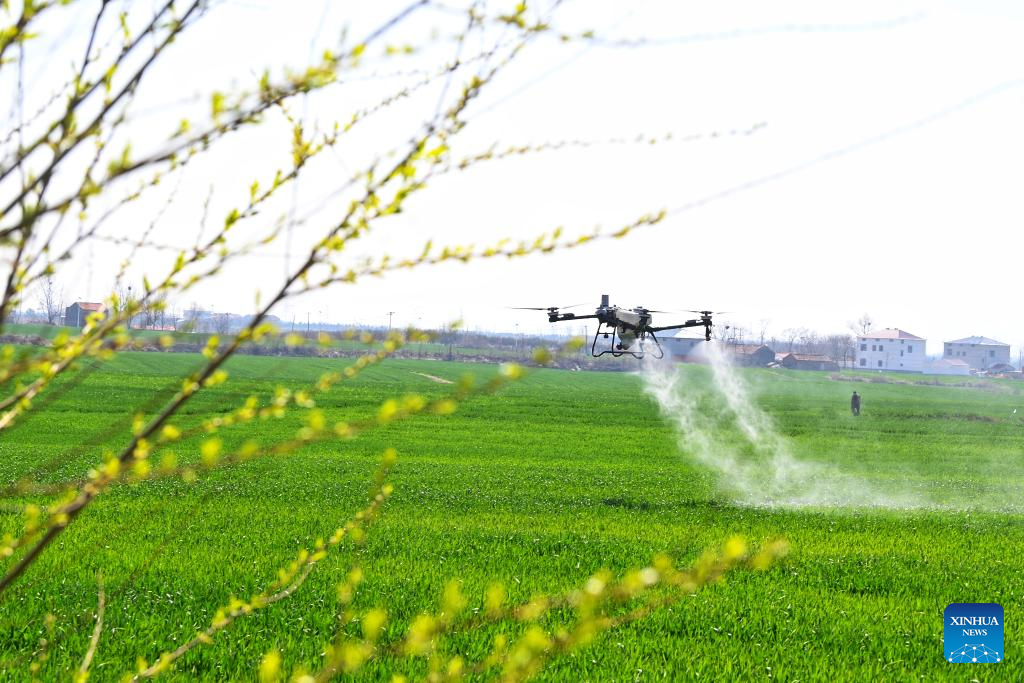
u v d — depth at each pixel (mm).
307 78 2123
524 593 14430
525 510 24703
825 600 14930
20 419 2443
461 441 46594
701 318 31531
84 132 2189
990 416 76188
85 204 2213
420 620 2324
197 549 17125
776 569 16672
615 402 78125
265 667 2514
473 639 11500
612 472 35219
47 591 12875
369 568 16141
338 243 2338
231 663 10781
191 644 3516
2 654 10398
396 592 14062
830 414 73625
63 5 2125
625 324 30312
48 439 40406
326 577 14938
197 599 13438
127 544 17000
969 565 18422
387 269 2375
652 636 12750
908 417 73125
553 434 51875
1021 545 21219
